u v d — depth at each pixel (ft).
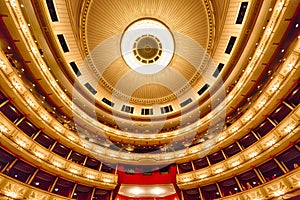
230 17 51.29
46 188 47.37
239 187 46.83
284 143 37.96
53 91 52.44
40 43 48.98
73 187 51.11
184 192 56.08
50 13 47.85
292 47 38.19
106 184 54.70
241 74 56.34
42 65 48.34
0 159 40.01
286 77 37.40
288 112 40.93
